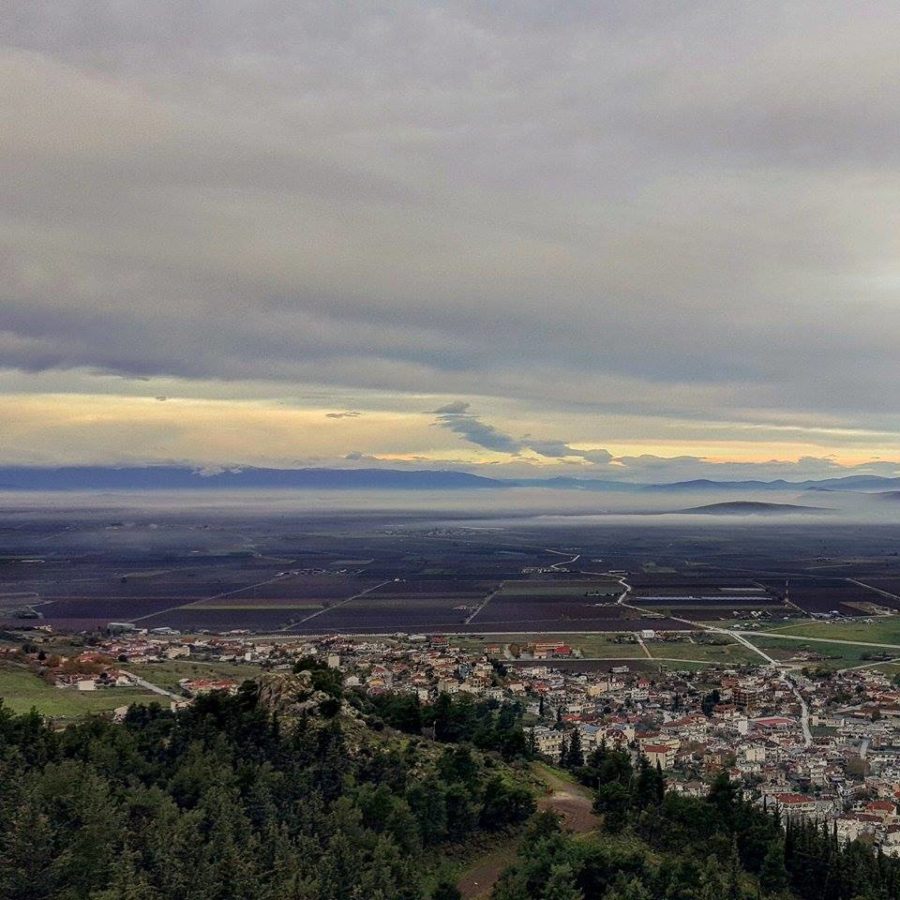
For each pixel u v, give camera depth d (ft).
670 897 352.90
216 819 339.98
